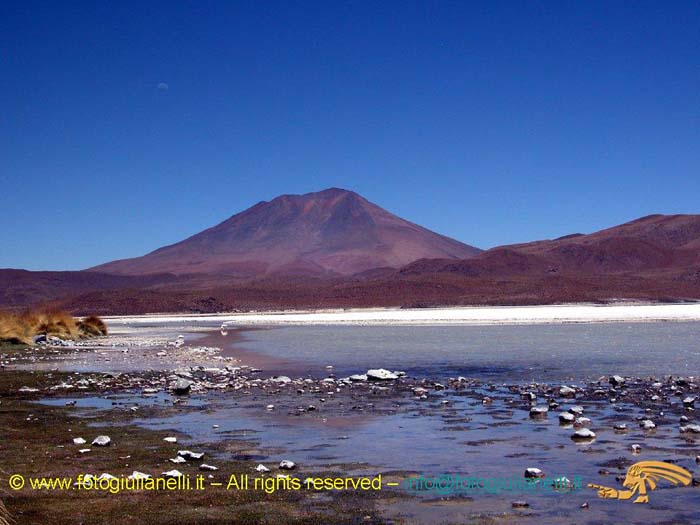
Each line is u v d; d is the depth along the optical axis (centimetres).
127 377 2386
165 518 889
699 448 1224
